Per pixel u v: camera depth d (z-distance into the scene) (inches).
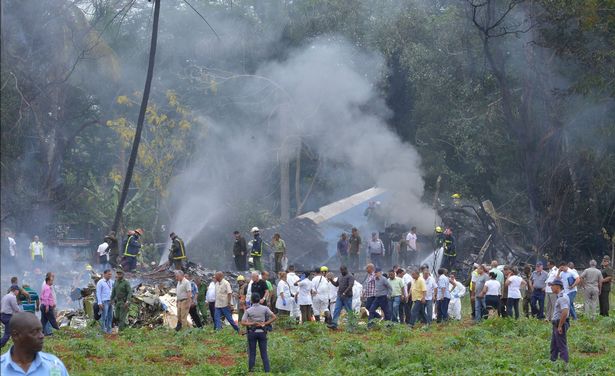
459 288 1865.2
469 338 1432.1
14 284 1455.5
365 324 1665.8
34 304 1545.3
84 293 1854.1
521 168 3142.2
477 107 3361.2
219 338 1509.6
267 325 1176.2
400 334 1503.4
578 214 2992.1
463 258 2886.3
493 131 3287.4
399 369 1125.1
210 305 1636.3
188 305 1599.4
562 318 1148.5
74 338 1471.5
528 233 3248.0
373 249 2465.6
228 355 1349.7
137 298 1769.2
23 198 2765.7
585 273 1813.5
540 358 1229.1
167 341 1510.8
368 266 1669.5
